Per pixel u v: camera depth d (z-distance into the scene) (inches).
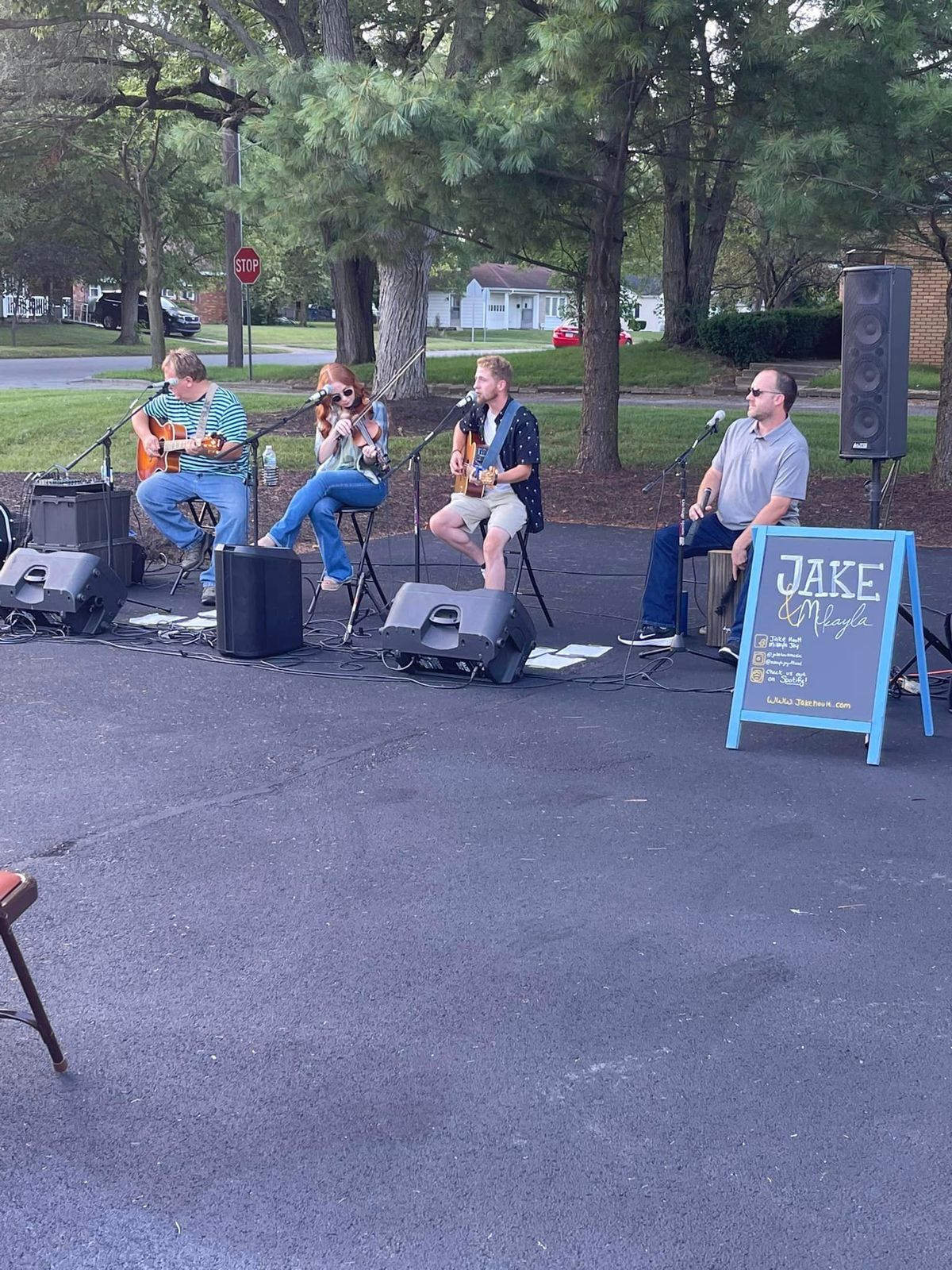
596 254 577.6
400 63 911.7
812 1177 118.9
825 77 437.7
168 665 297.7
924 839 198.1
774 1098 131.4
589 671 296.2
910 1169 120.2
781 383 293.3
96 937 166.6
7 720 255.8
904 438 276.1
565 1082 134.0
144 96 1003.3
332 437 331.3
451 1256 109.0
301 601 322.3
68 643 316.5
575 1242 110.6
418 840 197.2
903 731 252.5
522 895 178.1
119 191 1592.0
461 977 155.9
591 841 197.0
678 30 441.7
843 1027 144.8
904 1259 108.7
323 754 236.4
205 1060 138.3
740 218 1289.4
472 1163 120.9
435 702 269.9
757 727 254.8
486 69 534.0
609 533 469.4
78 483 353.7
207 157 1215.6
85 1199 116.0
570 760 233.5
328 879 183.5
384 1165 120.5
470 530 315.3
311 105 449.1
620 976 156.2
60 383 1079.6
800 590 242.8
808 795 217.2
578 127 462.9
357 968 158.4
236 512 350.9
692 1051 139.9
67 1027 145.0
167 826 202.7
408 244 542.6
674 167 518.9
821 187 418.9
